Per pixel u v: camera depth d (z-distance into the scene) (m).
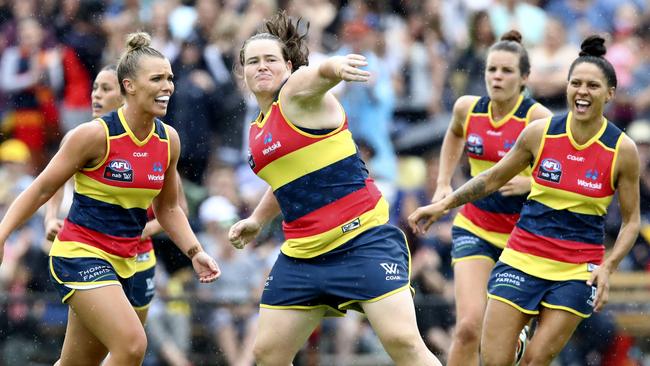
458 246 26.58
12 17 43.81
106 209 21.98
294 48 21.52
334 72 19.31
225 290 34.28
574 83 22.12
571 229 22.67
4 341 33.34
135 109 21.80
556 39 42.69
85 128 21.52
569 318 22.53
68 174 21.64
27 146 42.09
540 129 22.81
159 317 32.88
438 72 43.53
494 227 26.17
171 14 43.19
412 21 44.34
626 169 22.25
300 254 21.39
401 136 41.84
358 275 20.88
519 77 25.91
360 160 21.52
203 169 40.00
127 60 21.72
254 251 35.03
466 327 25.28
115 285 21.70
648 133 42.34
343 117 21.36
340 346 34.28
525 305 22.84
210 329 33.06
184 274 35.66
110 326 21.39
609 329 35.12
